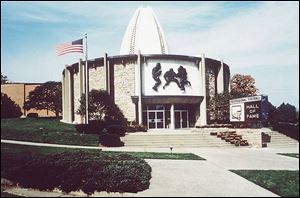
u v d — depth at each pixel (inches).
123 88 1839.3
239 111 1417.3
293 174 632.4
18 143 1015.6
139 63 1801.2
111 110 1734.7
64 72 2212.1
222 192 496.4
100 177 503.8
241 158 896.9
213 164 770.2
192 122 1951.3
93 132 1317.7
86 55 1604.3
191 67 1895.9
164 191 502.6
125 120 1815.9
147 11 2368.4
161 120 1868.8
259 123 1407.5
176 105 1909.4
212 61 1978.3
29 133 1202.0
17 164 563.2
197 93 1904.5
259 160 853.8
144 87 1822.1
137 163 587.8
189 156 909.2
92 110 1686.8
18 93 2741.1
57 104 2795.3
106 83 1815.9
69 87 2048.5
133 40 2333.9
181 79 1851.6
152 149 1131.9
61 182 509.4
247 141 1311.5
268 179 584.7
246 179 593.6
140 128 1557.6
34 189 522.0
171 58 1850.4
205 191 503.2
